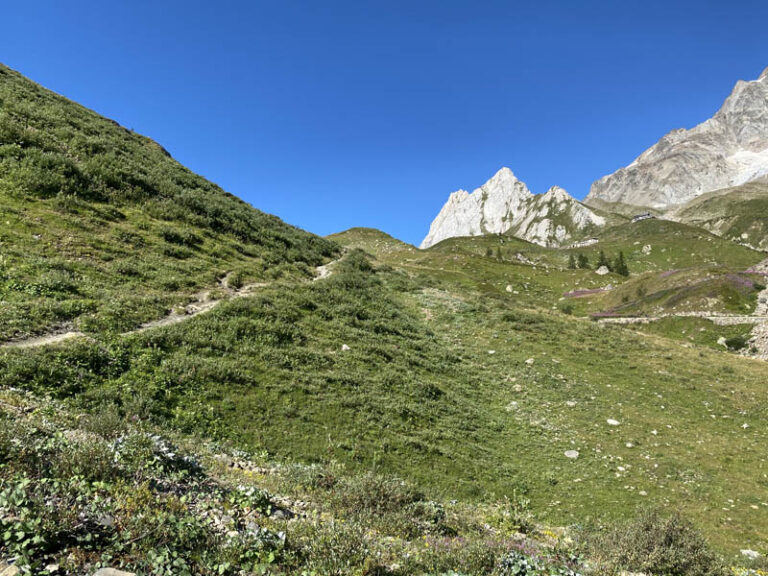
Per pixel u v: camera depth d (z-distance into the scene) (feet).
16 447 22.99
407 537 30.94
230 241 116.88
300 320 85.87
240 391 57.11
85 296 63.93
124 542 18.16
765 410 92.12
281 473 42.09
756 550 48.24
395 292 140.56
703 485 62.69
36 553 16.11
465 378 90.07
